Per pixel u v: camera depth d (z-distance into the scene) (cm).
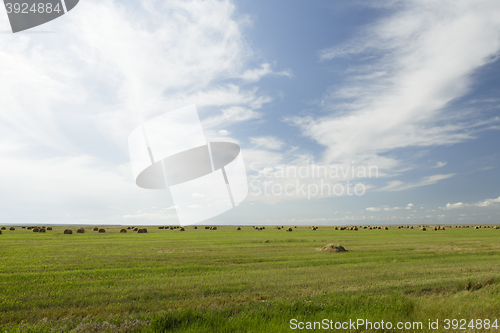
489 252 2322
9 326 714
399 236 4662
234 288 1088
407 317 767
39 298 954
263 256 2062
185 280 1232
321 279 1257
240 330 685
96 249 2498
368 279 1266
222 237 4316
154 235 4947
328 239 3825
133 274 1383
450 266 1623
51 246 2758
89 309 855
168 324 727
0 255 2056
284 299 935
